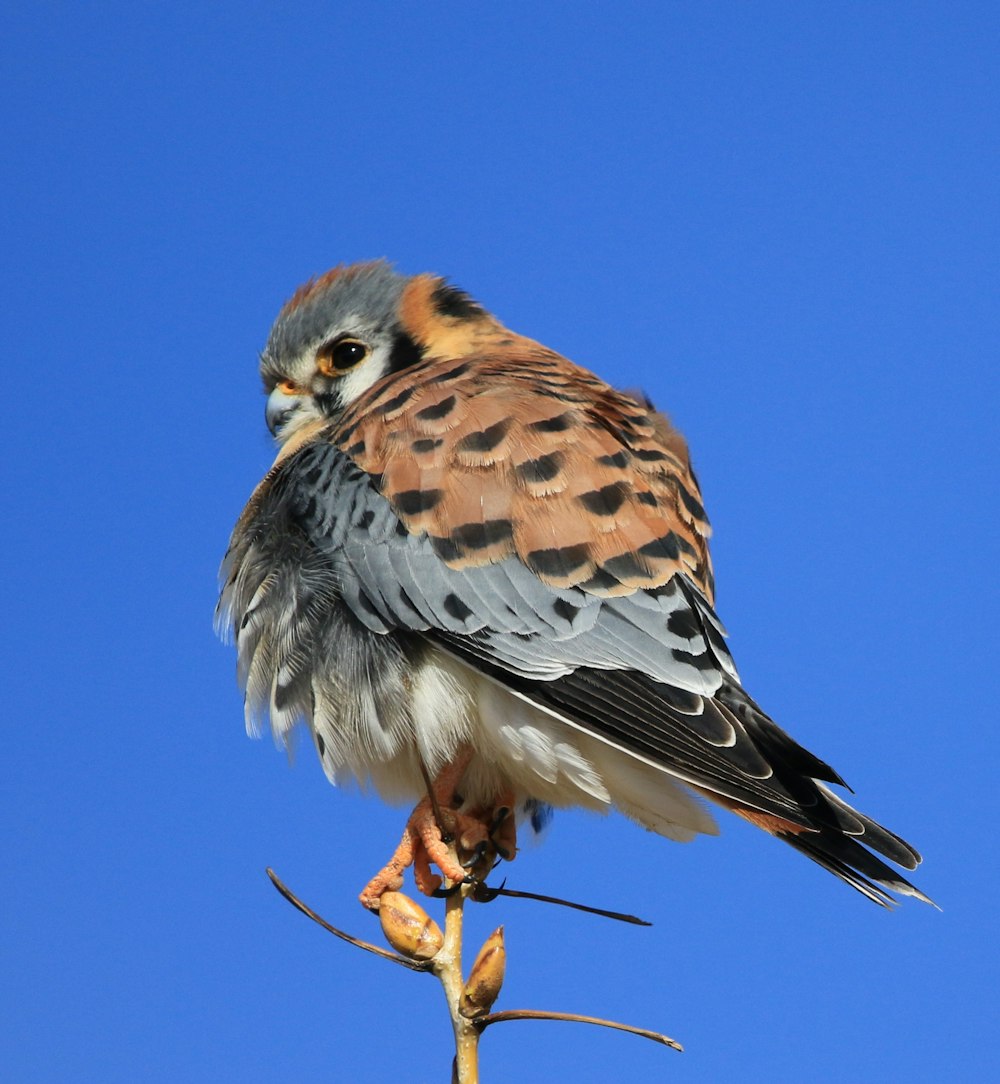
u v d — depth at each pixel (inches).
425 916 221.9
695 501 317.7
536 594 285.9
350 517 306.8
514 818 297.3
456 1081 208.4
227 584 332.8
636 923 233.5
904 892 248.4
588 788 285.0
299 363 394.9
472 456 298.5
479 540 291.0
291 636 311.1
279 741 314.8
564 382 327.6
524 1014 205.9
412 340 385.1
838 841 255.8
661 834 301.7
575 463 294.8
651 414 337.4
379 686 298.0
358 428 318.7
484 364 336.5
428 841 275.0
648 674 277.0
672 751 267.7
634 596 283.4
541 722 286.7
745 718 275.9
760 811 259.8
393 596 296.2
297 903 220.4
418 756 295.1
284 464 337.4
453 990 218.2
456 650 289.1
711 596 316.5
